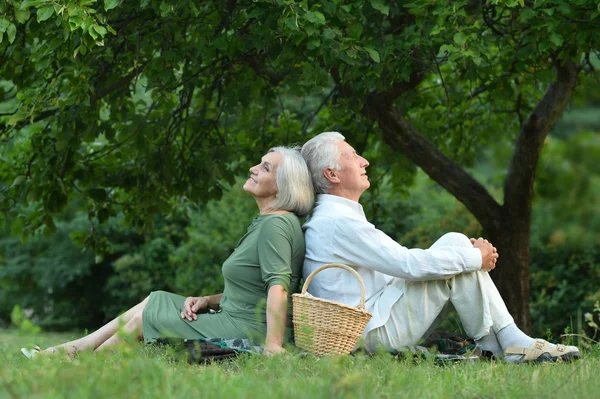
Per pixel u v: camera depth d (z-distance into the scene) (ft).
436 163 42.19
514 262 42.57
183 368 17.44
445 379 16.69
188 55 36.81
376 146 51.39
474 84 41.34
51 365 15.66
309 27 29.66
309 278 21.98
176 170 41.70
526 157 42.01
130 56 35.60
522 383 16.53
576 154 114.01
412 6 32.40
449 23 30.89
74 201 87.92
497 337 23.30
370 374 16.47
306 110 60.13
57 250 87.71
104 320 91.25
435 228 63.26
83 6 27.76
